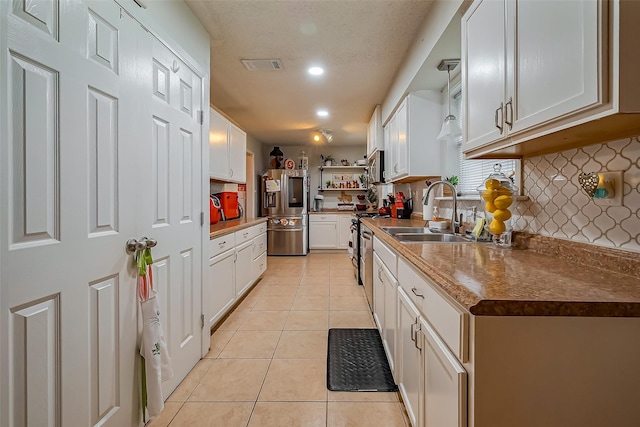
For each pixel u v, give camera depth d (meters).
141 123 1.39
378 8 2.04
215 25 2.20
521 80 1.03
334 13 2.10
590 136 1.02
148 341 1.35
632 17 0.70
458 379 0.78
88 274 1.09
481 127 1.30
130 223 1.31
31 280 0.89
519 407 0.74
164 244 1.58
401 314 1.52
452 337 0.85
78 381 1.05
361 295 3.41
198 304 1.99
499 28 1.16
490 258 1.21
